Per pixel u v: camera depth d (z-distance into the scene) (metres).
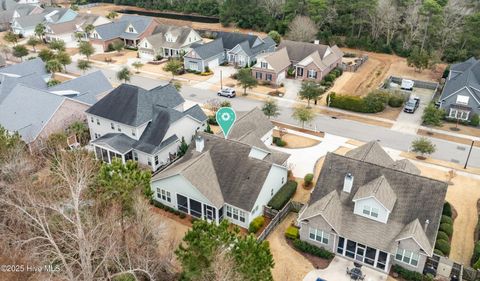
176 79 81.62
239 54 88.06
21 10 123.69
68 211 32.94
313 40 101.50
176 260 31.64
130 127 49.66
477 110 62.81
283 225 39.44
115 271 30.41
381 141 57.12
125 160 48.91
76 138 53.53
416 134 59.44
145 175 34.09
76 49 104.38
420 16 96.00
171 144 49.75
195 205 39.72
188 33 95.00
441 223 38.47
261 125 53.19
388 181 35.62
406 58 96.31
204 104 69.06
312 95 67.19
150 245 31.14
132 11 151.25
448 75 78.56
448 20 95.81
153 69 88.19
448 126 62.31
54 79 75.88
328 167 37.97
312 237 36.25
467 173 49.06
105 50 102.12
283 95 73.50
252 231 38.06
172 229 38.69
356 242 34.00
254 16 119.69
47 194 33.59
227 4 123.69
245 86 73.06
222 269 24.27
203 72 84.88
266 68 78.25
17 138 42.22
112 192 31.31
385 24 99.19
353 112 67.00
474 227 39.56
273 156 46.41
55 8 126.75
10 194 34.03
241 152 40.88
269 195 41.44
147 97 52.31
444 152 54.19
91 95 59.34
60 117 53.81
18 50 91.94
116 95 52.59
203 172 39.91
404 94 70.50
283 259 35.22
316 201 36.91
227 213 39.69
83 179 30.70
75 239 29.36
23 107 54.69
